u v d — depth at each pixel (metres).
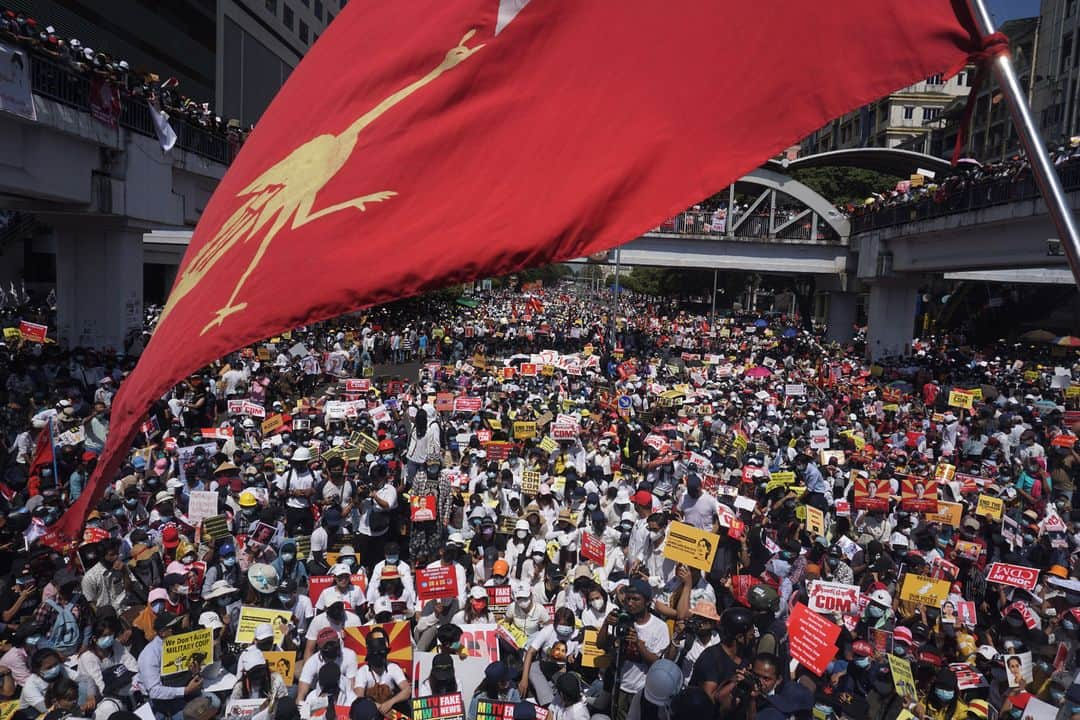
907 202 35.28
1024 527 12.46
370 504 12.27
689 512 10.80
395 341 37.81
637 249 46.66
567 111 3.65
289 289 3.69
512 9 3.79
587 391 24.05
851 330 47.66
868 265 39.31
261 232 4.02
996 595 10.86
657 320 61.62
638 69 3.61
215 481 12.66
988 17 3.00
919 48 3.15
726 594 10.16
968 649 9.20
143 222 24.27
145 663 7.84
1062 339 37.09
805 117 3.35
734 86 3.47
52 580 9.14
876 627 9.01
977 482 14.94
